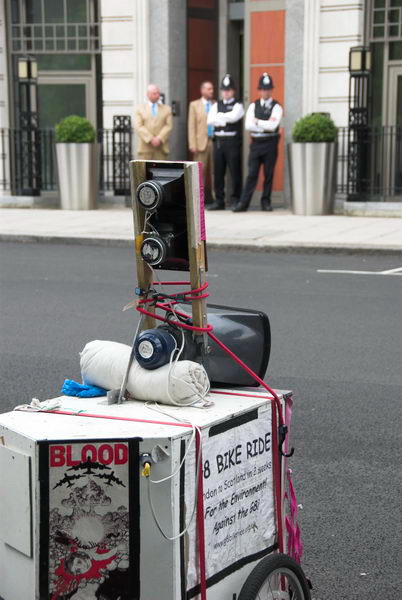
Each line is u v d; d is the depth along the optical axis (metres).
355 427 7.38
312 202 21.45
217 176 22.75
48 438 3.63
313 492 6.13
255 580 3.90
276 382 8.60
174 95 23.66
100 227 19.80
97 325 11.04
